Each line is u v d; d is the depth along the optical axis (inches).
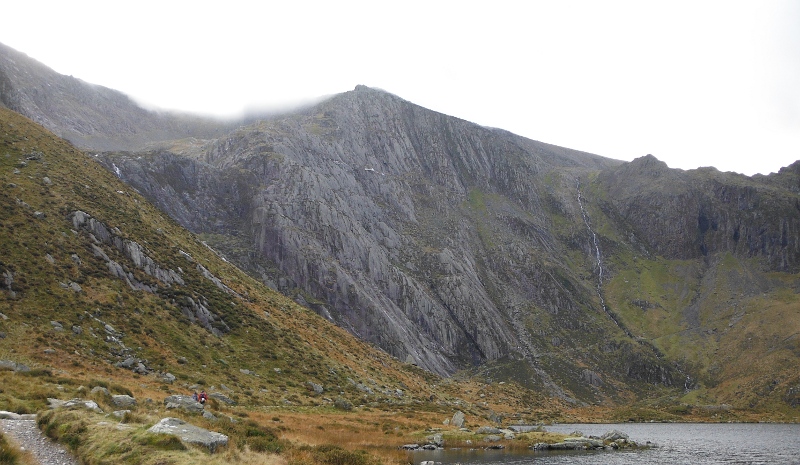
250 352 4178.2
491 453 3289.9
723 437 5846.5
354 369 5270.7
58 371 2370.8
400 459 2466.8
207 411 2199.8
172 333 3740.2
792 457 3944.4
